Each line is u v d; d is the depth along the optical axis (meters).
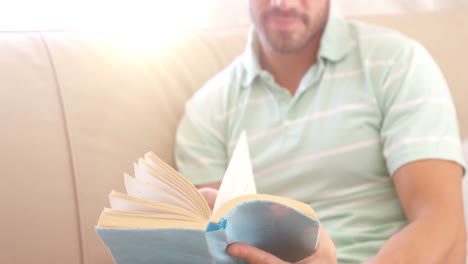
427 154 1.09
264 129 1.27
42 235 1.05
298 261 0.69
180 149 1.32
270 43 1.27
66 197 1.09
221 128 1.33
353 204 1.19
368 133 1.19
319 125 1.21
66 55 1.21
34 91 1.13
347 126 1.19
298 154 1.22
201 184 1.29
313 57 1.28
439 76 1.21
